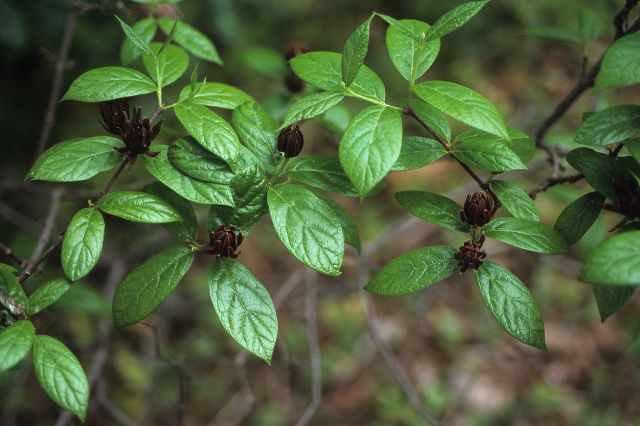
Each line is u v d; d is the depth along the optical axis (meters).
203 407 2.34
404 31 0.97
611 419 2.30
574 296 2.67
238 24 2.49
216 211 1.00
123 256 2.00
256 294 0.99
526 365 2.54
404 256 1.00
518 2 3.12
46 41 2.23
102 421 2.14
